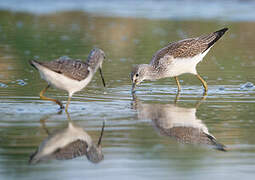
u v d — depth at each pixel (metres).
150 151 10.38
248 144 10.73
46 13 31.91
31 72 18.28
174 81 17.97
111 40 24.88
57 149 10.45
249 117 12.76
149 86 17.02
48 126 11.93
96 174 9.23
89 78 13.54
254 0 34.03
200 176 9.16
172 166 9.58
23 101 14.31
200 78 16.64
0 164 9.62
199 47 16.81
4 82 16.62
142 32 26.66
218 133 11.48
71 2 35.34
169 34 25.92
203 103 14.40
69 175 9.18
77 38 25.09
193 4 34.19
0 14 30.97
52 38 24.86
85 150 10.43
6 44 23.22
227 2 34.19
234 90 16.00
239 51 22.38
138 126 12.04
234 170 9.40
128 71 18.69
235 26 27.73
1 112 13.10
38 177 9.06
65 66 12.68
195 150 10.47
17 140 10.91
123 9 33.47
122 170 9.40
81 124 12.15
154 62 16.72
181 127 11.95
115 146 10.63
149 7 33.91
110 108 13.77
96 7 34.19
